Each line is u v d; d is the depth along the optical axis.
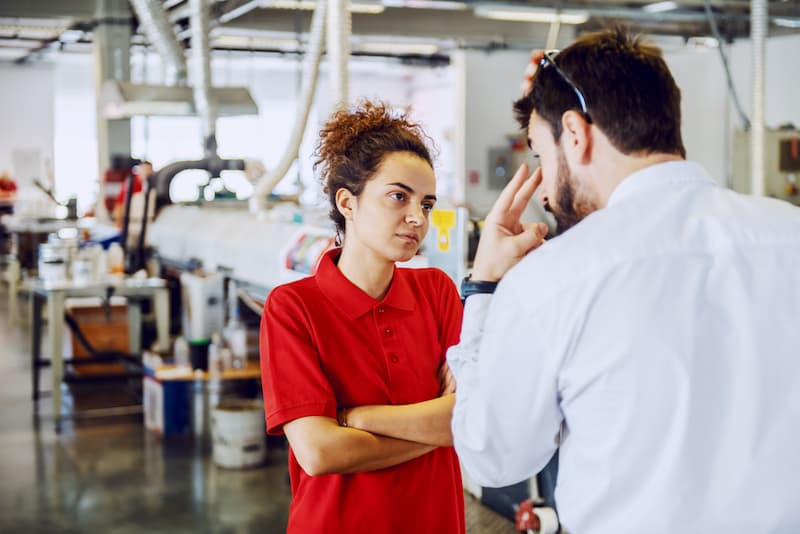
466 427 1.24
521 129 1.33
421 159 1.59
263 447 4.91
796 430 1.11
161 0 7.80
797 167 8.06
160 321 6.00
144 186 7.46
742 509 1.10
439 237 3.52
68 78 20.83
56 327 5.78
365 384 1.62
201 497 4.40
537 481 3.00
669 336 1.11
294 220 5.09
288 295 1.63
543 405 1.18
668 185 1.18
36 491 4.50
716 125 11.89
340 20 4.21
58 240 6.55
